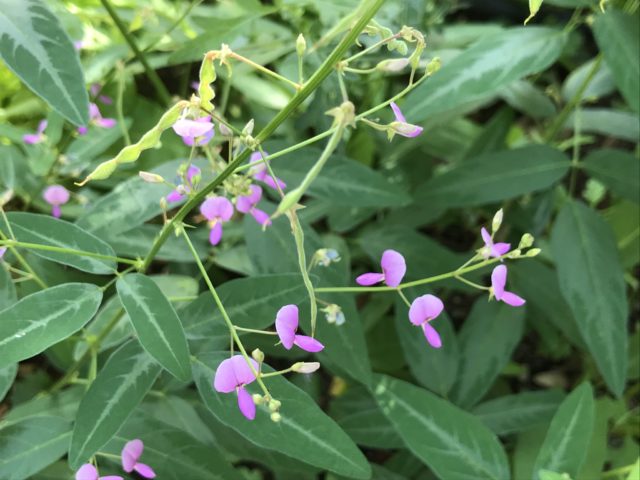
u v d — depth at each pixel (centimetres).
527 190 20
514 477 20
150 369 13
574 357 28
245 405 12
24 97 22
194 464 15
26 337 12
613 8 18
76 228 13
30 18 12
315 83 11
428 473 21
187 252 18
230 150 13
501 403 20
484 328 22
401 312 21
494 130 25
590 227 19
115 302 18
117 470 15
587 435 16
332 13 19
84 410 13
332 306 14
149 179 12
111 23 22
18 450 14
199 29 21
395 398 17
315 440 13
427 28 23
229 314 14
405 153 25
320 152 18
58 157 20
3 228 13
